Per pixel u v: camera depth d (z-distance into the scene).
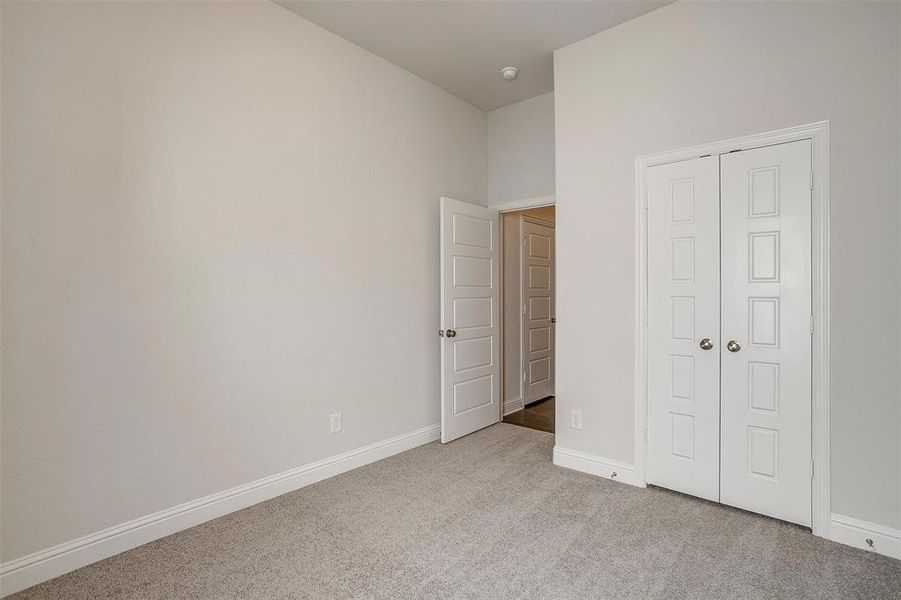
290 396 2.86
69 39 2.02
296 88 2.89
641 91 2.89
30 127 1.92
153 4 2.28
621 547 2.18
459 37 3.16
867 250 2.16
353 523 2.43
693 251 2.69
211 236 2.49
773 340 2.43
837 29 2.23
